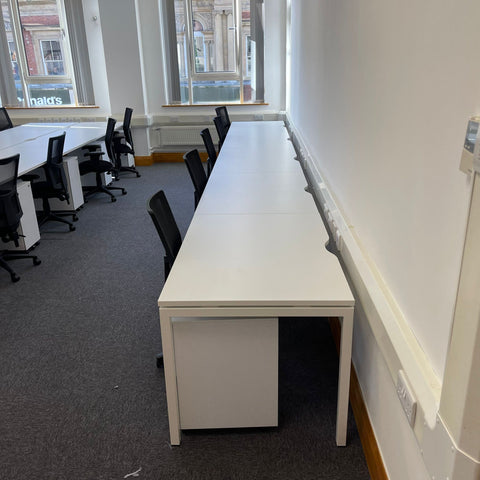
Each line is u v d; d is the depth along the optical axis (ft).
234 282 5.98
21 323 9.40
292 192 10.23
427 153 3.77
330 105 9.41
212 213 8.80
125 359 8.20
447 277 3.37
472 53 2.92
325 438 6.34
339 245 7.65
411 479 4.25
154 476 5.82
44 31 24.16
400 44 4.50
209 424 6.32
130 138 20.79
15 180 11.20
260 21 23.15
